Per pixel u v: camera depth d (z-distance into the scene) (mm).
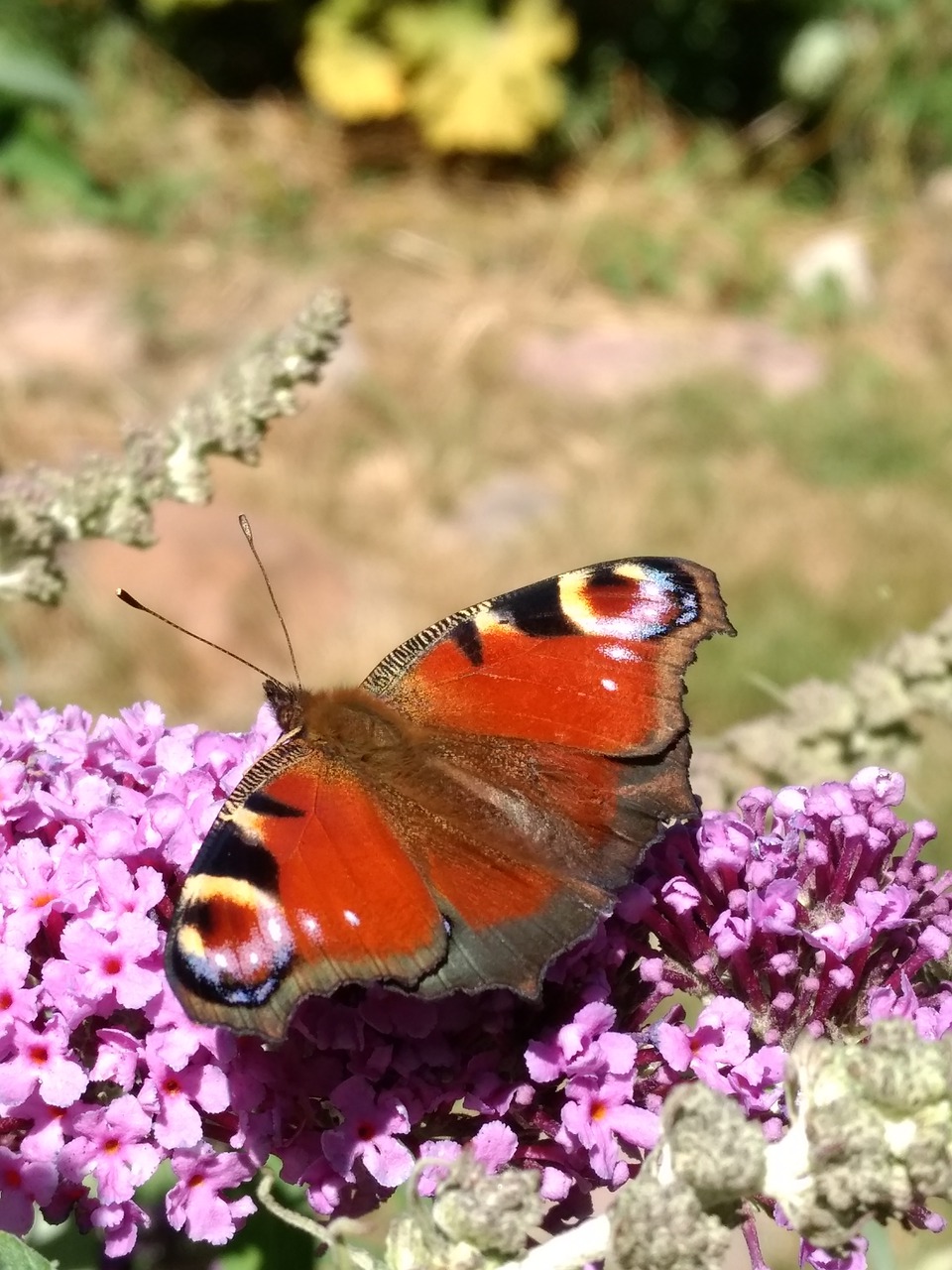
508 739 136
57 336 665
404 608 492
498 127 844
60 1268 157
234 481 556
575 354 690
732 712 438
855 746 204
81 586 446
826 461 587
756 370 674
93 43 873
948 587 495
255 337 188
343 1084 130
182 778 142
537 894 125
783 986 135
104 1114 128
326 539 530
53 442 569
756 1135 111
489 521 554
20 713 156
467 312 724
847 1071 112
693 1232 109
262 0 858
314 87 870
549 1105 133
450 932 123
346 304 183
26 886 133
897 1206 109
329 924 120
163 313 700
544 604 146
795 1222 112
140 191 793
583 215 819
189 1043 128
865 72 857
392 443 604
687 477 574
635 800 132
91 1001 126
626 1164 130
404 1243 117
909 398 636
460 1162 117
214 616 461
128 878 131
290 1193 164
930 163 863
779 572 506
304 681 453
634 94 908
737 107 921
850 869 136
